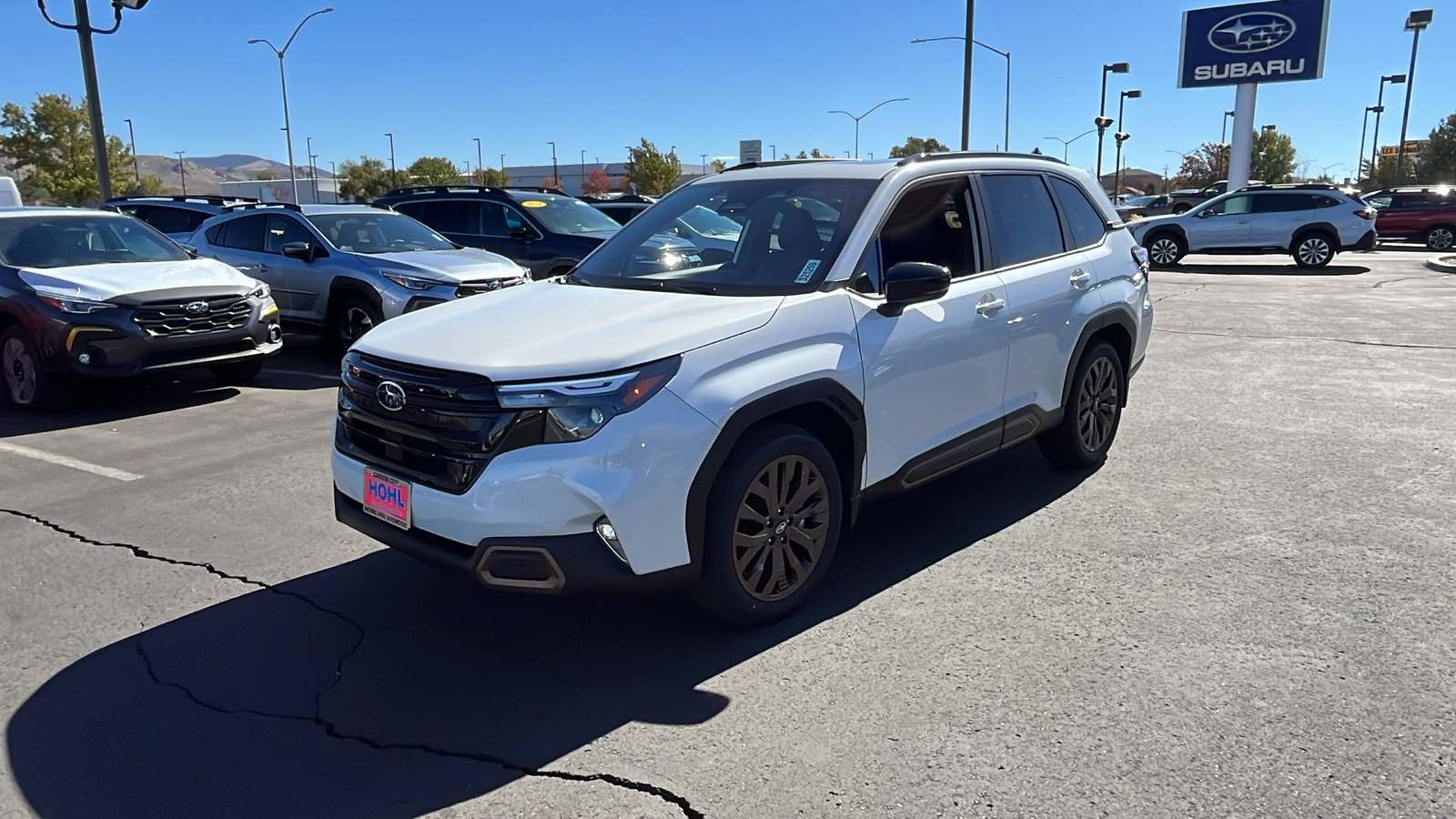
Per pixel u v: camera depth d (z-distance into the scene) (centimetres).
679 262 441
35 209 886
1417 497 522
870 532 483
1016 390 490
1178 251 2178
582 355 330
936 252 453
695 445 334
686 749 299
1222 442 641
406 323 400
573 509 320
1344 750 290
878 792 276
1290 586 408
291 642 376
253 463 627
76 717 324
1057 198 549
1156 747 294
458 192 1331
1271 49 3378
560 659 359
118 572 446
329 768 293
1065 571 428
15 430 734
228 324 831
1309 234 2059
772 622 381
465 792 280
